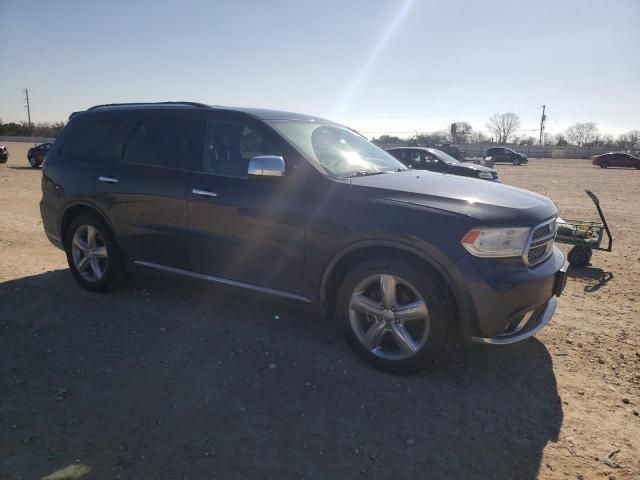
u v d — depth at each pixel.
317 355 3.62
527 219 3.13
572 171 33.50
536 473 2.50
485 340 3.09
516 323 3.23
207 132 4.11
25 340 3.84
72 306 4.51
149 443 2.65
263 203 3.67
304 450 2.62
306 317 4.29
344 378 3.32
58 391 3.13
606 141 90.56
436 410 3.00
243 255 3.83
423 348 3.19
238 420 2.86
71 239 4.90
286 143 3.72
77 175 4.71
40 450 2.58
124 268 4.73
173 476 2.41
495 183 3.93
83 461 2.50
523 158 45.00
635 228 9.70
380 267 3.25
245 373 3.37
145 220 4.32
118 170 4.47
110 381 3.26
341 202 3.39
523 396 3.20
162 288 4.98
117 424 2.80
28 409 2.94
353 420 2.88
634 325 4.38
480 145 72.56
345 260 3.49
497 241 3.01
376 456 2.59
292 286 3.67
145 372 3.38
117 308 4.46
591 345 3.96
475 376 3.41
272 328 4.07
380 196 3.33
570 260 6.52
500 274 3.01
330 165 3.79
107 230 4.65
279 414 2.93
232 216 3.80
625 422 2.95
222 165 3.97
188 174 4.07
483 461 2.58
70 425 2.79
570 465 2.57
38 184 15.68
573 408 3.08
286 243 3.60
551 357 3.74
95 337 3.89
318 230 3.44
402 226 3.13
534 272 3.14
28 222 8.77
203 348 3.72
